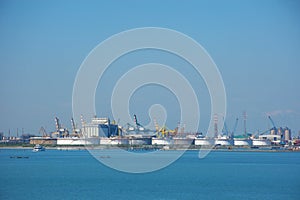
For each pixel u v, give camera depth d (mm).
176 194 146375
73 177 199375
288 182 179125
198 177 199750
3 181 182625
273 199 137250
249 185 169625
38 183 175250
